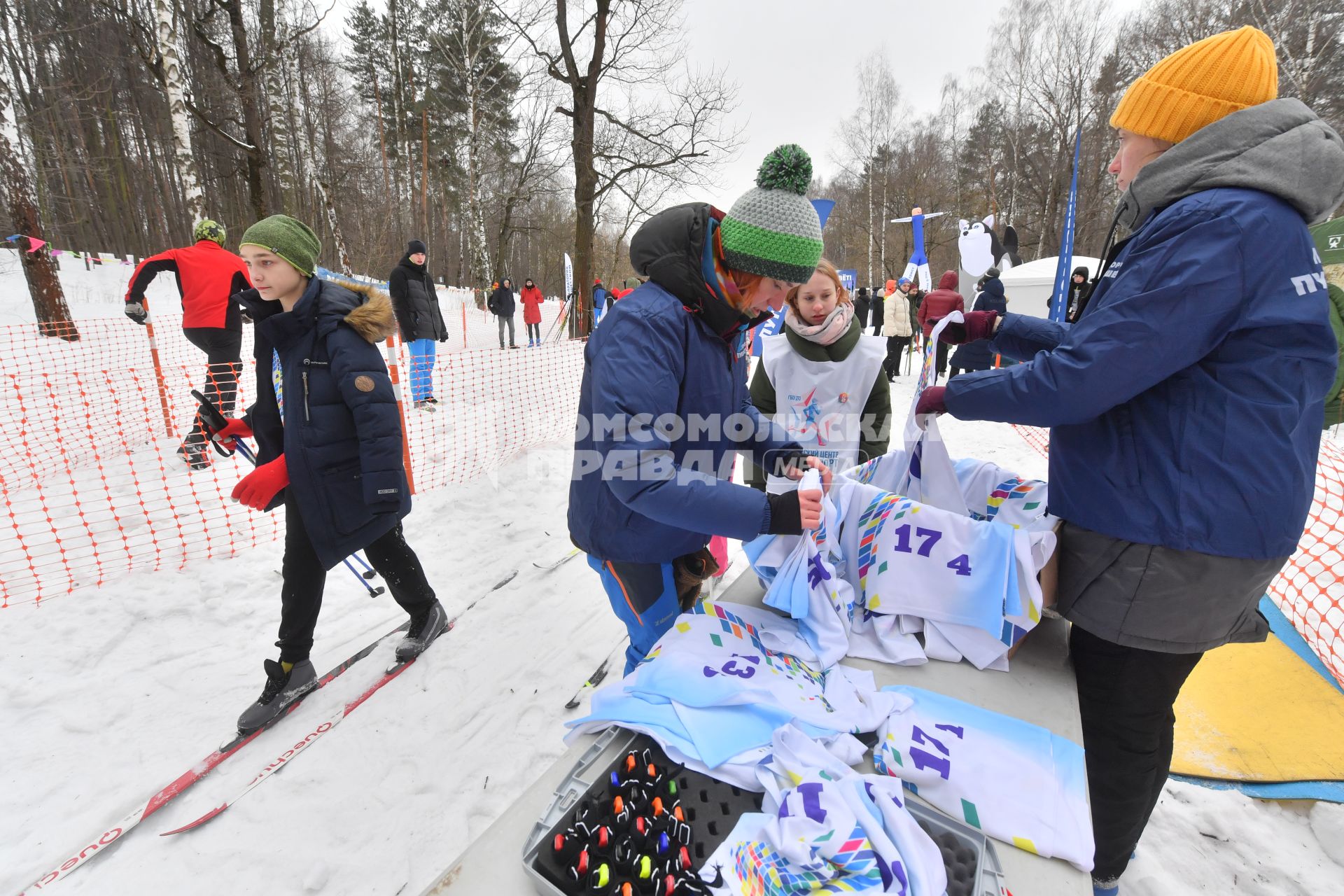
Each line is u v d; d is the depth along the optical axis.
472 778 2.22
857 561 1.68
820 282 2.37
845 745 1.14
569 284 13.82
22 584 3.16
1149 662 1.36
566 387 8.38
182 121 9.71
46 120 18.62
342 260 19.92
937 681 1.38
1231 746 2.24
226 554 3.59
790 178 1.26
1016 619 1.40
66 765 2.21
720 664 1.30
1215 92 1.21
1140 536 1.24
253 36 15.35
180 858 1.90
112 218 26.91
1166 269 1.14
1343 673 2.51
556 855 0.92
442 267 32.84
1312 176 1.12
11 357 8.09
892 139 29.69
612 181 13.38
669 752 1.11
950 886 0.89
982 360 8.16
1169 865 1.86
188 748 2.31
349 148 29.97
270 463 2.27
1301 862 1.87
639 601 1.71
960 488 1.75
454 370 9.52
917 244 9.12
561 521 4.39
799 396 2.64
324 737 2.38
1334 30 15.88
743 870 0.88
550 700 2.60
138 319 4.85
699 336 1.40
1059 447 1.40
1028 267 12.45
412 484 4.84
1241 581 1.21
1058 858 0.96
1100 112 24.25
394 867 1.89
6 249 17.02
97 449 4.96
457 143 26.44
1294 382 1.15
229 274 4.88
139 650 2.81
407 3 23.88
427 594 2.88
